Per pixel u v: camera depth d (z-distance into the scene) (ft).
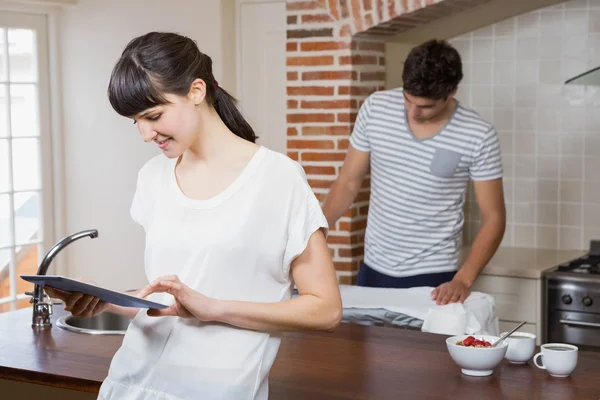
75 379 7.86
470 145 11.48
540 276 13.88
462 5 14.75
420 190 11.67
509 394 7.30
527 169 16.25
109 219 18.40
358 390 7.46
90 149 18.42
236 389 6.45
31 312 10.73
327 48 15.30
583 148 15.78
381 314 10.69
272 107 16.74
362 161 12.30
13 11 17.52
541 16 15.87
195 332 6.59
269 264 6.43
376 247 12.14
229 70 16.89
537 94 16.05
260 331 6.51
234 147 6.59
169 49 6.18
